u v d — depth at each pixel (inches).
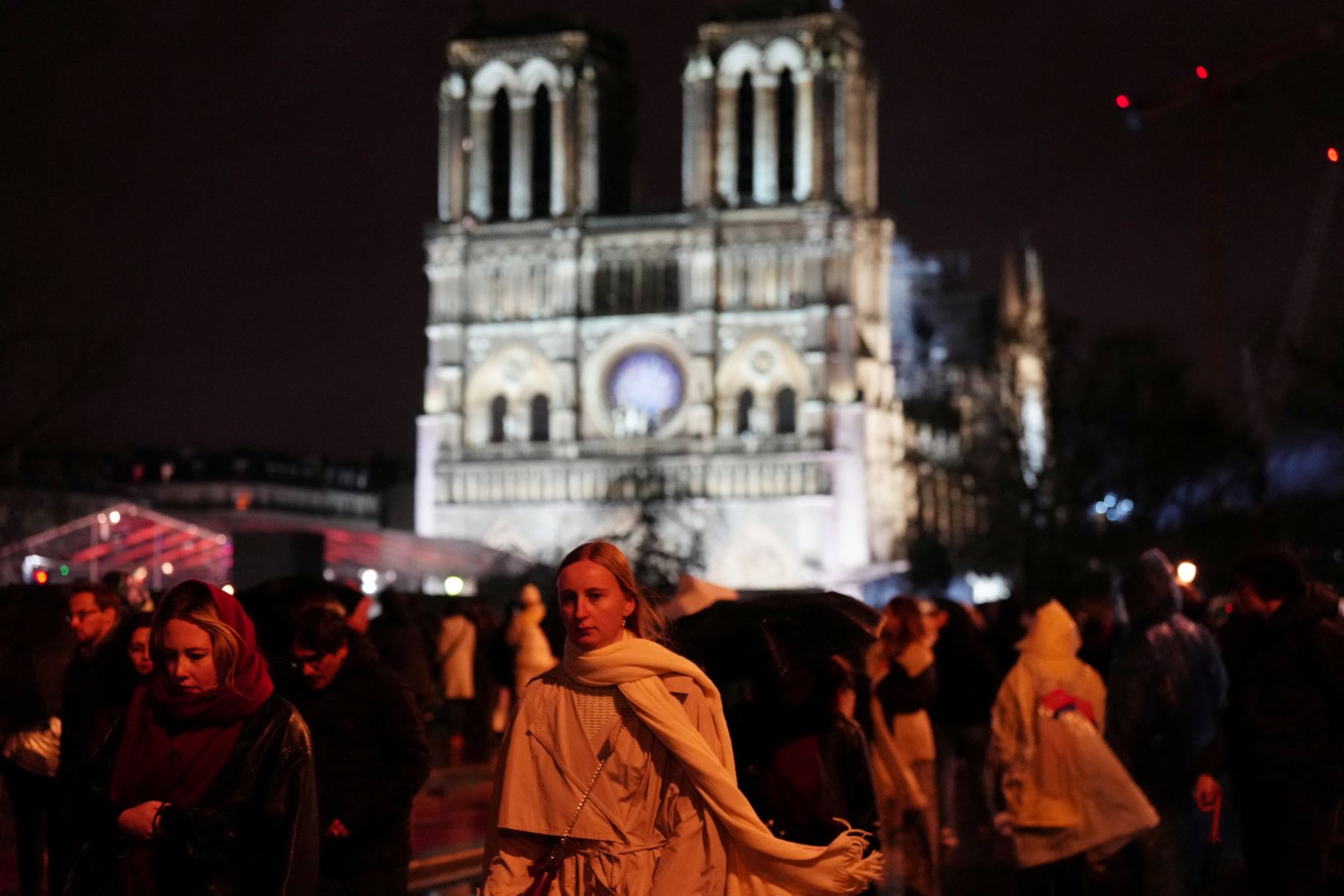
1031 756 798.5
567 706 466.6
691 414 7140.8
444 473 7362.2
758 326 7135.8
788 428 7367.1
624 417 7249.0
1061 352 5467.5
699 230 7160.4
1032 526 5329.7
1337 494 3971.5
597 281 7372.1
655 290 7313.0
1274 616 725.9
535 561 6791.3
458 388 7381.9
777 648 637.3
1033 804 795.4
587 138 7455.7
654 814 462.6
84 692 724.7
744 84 7445.9
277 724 481.7
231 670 478.3
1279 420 4160.9
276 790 476.7
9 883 979.9
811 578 6968.5
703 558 6633.9
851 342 7106.3
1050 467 5369.1
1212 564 4626.0
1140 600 800.9
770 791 649.0
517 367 7391.7
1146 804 778.2
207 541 3663.9
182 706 475.5
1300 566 729.0
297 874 477.1
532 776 466.9
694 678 471.8
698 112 7288.4
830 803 647.1
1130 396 5364.2
